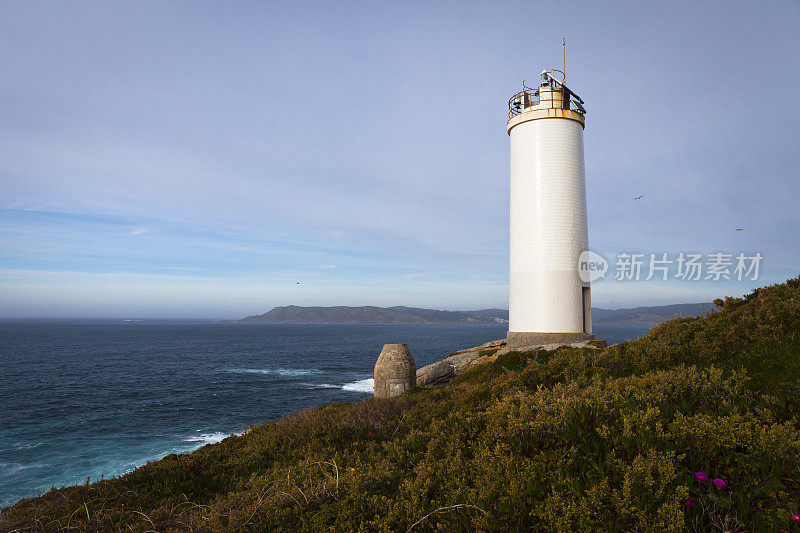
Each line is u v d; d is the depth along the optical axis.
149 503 8.49
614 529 3.90
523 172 27.88
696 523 3.96
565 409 5.94
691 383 6.54
